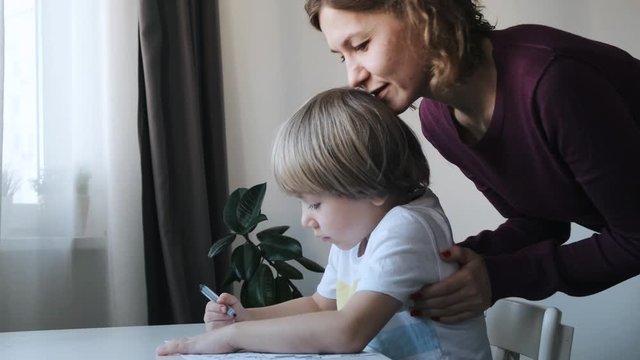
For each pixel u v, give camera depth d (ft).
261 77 8.71
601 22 7.73
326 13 3.44
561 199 3.88
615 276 3.74
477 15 3.66
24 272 7.22
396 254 3.07
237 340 3.02
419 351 3.24
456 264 3.36
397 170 3.33
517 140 3.65
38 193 7.27
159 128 7.50
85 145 7.55
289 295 7.19
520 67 3.46
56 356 3.12
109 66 7.56
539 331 3.66
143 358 3.02
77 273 7.53
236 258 7.05
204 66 8.18
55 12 7.42
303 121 3.36
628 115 3.44
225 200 8.12
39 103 7.29
